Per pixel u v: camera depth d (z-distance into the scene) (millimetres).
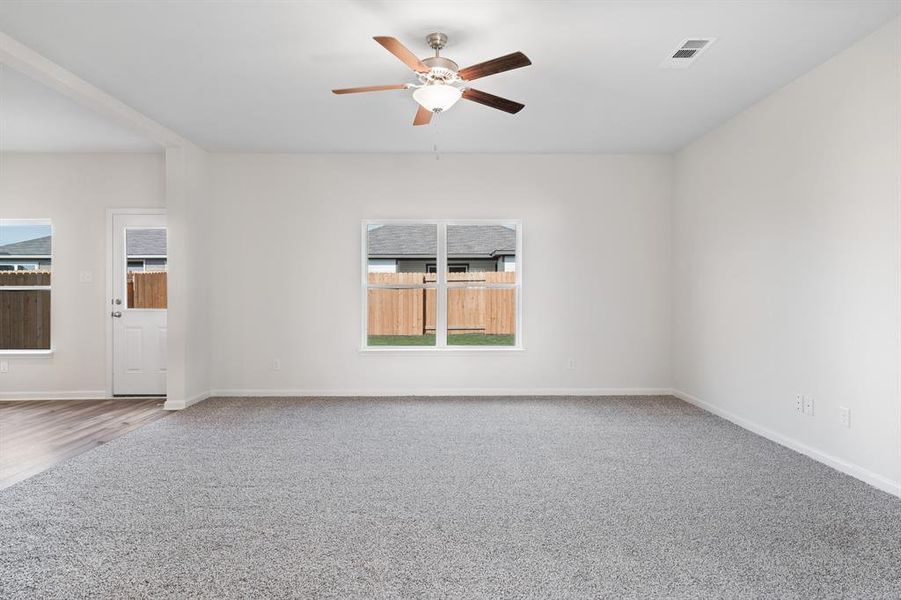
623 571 2180
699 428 4496
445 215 5922
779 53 3434
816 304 3643
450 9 2920
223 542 2439
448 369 5930
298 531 2555
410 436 4246
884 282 3074
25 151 5840
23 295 6027
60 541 2445
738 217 4617
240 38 3258
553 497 2988
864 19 2994
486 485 3174
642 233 5949
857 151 3268
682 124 4902
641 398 5742
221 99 4266
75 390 5887
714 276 5023
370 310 6629
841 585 2072
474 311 6371
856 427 3291
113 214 5906
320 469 3455
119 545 2408
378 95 4188
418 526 2609
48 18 3010
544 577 2135
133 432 4367
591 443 4055
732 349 4715
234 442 4074
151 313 5918
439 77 3107
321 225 5906
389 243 10969
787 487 3137
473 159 5930
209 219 5848
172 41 3295
